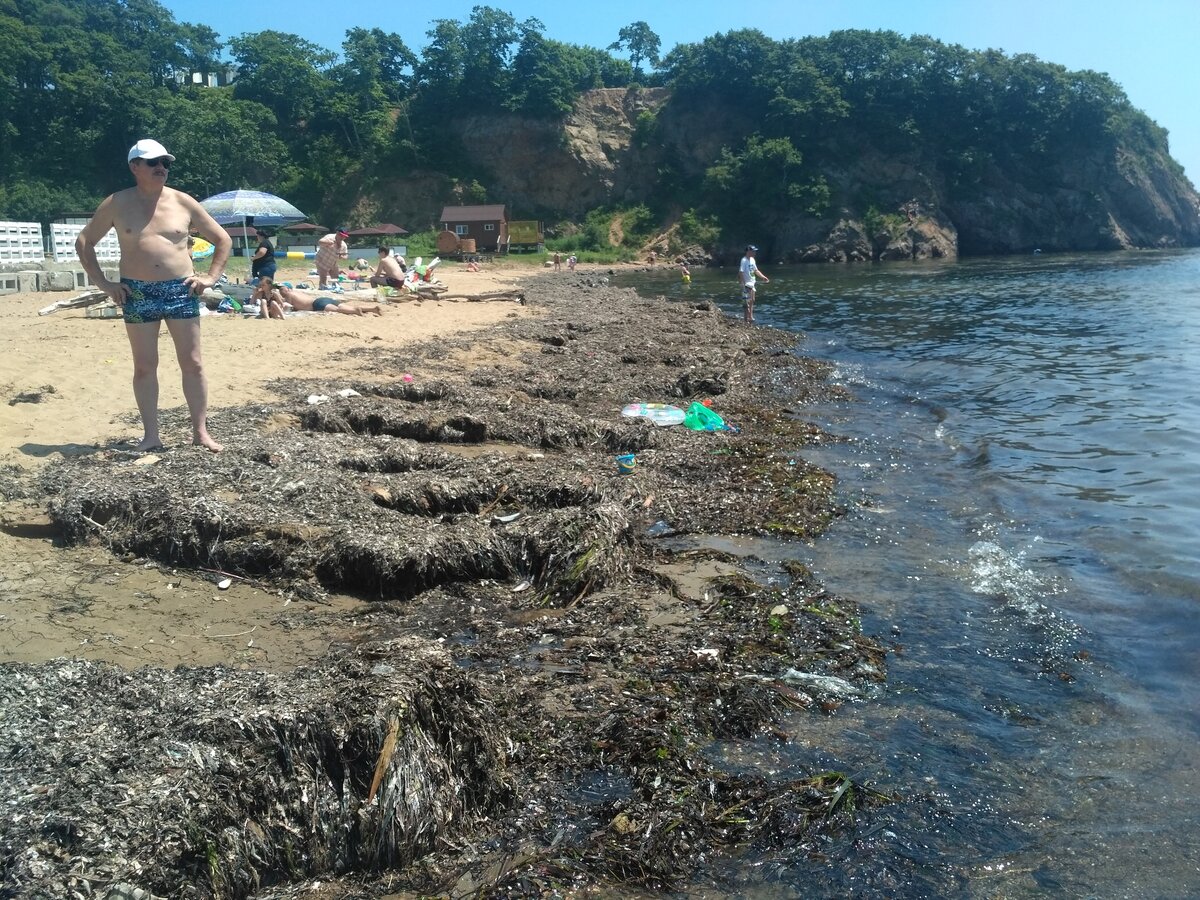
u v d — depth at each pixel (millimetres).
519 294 27312
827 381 16234
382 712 4027
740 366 16766
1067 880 3883
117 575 6449
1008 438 11727
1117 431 11875
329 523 6969
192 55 103375
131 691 4473
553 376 14312
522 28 83625
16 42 72938
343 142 82562
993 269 52531
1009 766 4676
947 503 9031
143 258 7809
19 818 3451
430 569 6598
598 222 79750
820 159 77188
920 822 4227
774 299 34531
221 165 74312
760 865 3957
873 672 5582
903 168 77312
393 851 3865
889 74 79812
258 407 10562
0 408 9484
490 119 82312
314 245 62375
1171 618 6395
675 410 12422
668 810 4199
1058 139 80125
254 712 4012
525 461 9406
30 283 22500
